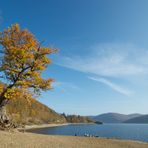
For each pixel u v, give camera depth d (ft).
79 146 96.58
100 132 468.34
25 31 100.27
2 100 97.81
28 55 96.07
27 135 105.40
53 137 115.34
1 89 95.55
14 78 97.96
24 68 98.68
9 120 115.34
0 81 97.91
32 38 100.58
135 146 123.85
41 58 100.22
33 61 98.37
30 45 97.76
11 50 95.09
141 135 384.68
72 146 93.35
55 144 91.20
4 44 97.86
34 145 80.94
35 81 98.53
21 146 75.20
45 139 101.09
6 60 97.19
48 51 100.78
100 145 109.81
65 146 90.48
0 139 80.43
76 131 483.10
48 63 101.60
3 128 107.04
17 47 98.02
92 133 424.87
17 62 97.40
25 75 97.66
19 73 97.50
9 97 95.04
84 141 116.47
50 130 485.56
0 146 69.87
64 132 427.74
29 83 97.40
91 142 115.75
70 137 127.44
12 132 105.81
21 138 91.56
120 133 442.50
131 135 383.65
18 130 120.67
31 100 100.32
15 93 95.25
